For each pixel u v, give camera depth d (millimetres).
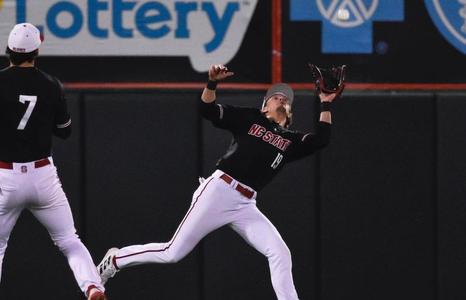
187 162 23891
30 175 19609
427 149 24141
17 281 23953
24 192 19641
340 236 24141
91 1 23844
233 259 24047
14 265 23922
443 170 24141
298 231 24062
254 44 24031
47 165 19875
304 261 24125
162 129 23859
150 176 23875
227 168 20484
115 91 23938
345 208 24109
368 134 24078
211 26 23984
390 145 24109
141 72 23984
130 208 23906
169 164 23891
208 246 24031
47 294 24016
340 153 24062
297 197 24047
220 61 24031
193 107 23844
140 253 20984
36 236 23922
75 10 23859
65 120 20250
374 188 24125
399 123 24078
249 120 20625
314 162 24062
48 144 19875
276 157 20516
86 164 23781
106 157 23797
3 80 19500
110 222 23891
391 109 24078
